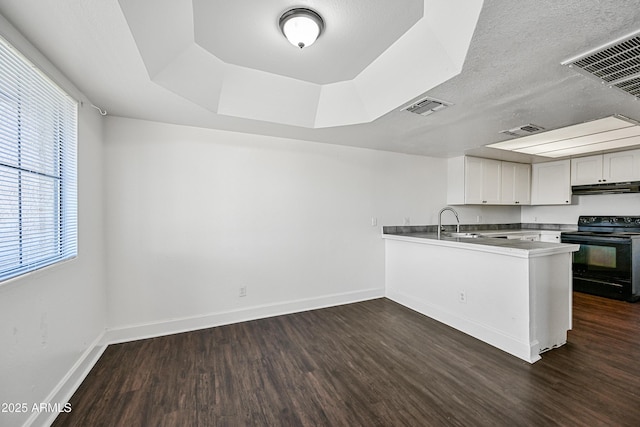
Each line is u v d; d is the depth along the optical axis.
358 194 3.73
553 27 1.34
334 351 2.38
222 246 2.96
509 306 2.37
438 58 1.80
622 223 4.27
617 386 1.87
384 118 2.59
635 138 3.34
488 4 1.22
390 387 1.89
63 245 1.79
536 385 1.89
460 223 4.72
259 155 3.13
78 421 1.59
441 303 3.05
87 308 2.13
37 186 1.51
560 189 4.70
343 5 1.59
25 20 1.27
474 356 2.29
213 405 1.72
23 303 1.40
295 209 3.33
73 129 1.93
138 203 2.63
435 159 4.38
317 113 2.76
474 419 1.59
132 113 2.47
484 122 2.69
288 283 3.29
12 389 1.31
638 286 3.61
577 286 4.08
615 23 1.30
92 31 1.36
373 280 3.84
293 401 1.76
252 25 1.76
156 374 2.04
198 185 2.85
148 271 2.66
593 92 2.03
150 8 1.39
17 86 1.34
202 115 2.51
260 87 2.43
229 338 2.63
